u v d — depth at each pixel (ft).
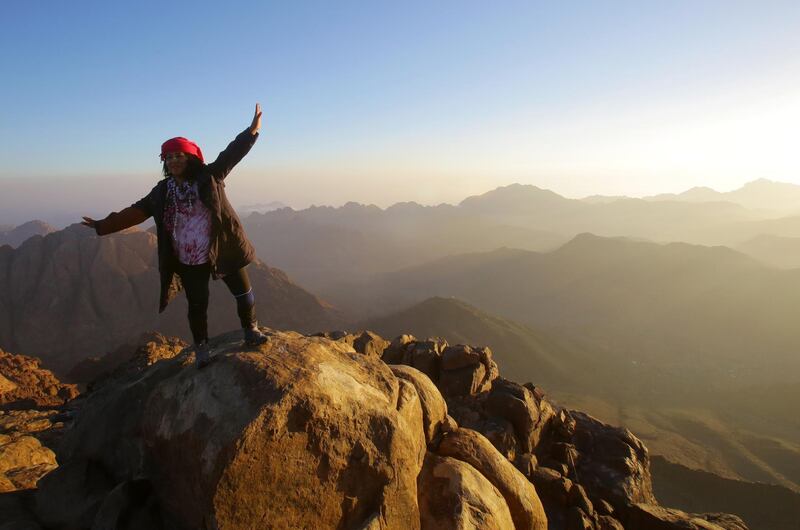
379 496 15.75
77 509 17.84
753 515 86.74
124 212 14.37
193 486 14.57
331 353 18.31
